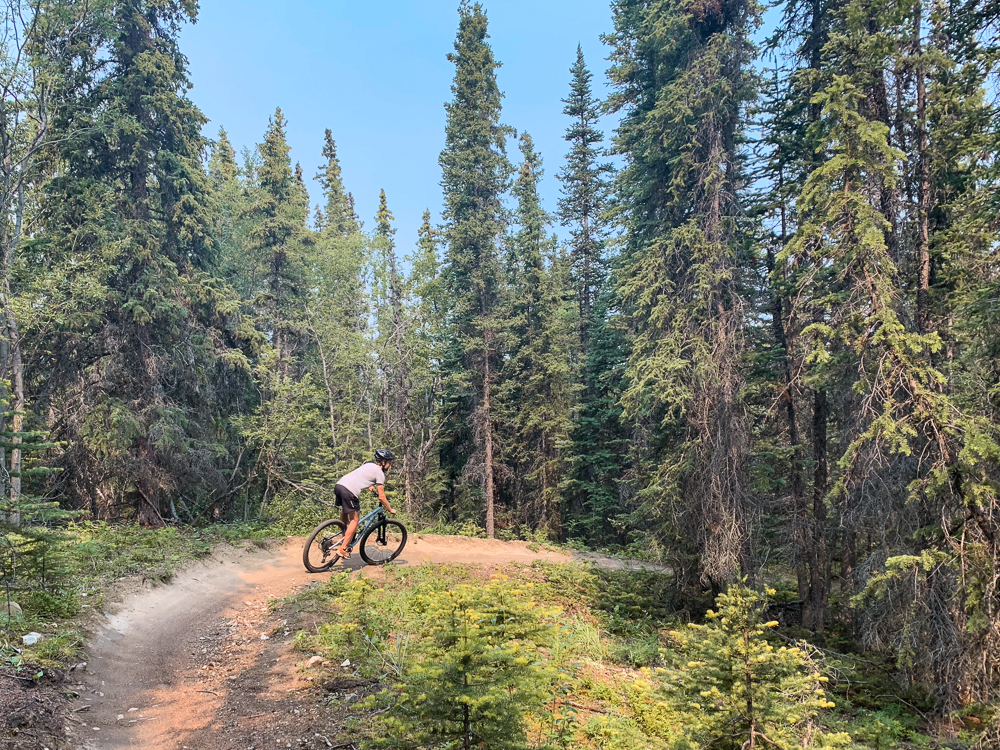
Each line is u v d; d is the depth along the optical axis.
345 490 9.80
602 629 11.02
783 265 11.13
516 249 27.16
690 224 13.30
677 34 13.59
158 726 4.79
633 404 13.81
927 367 8.58
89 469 15.91
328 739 4.47
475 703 3.25
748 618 4.35
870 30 11.21
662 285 13.68
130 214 16.22
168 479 16.33
